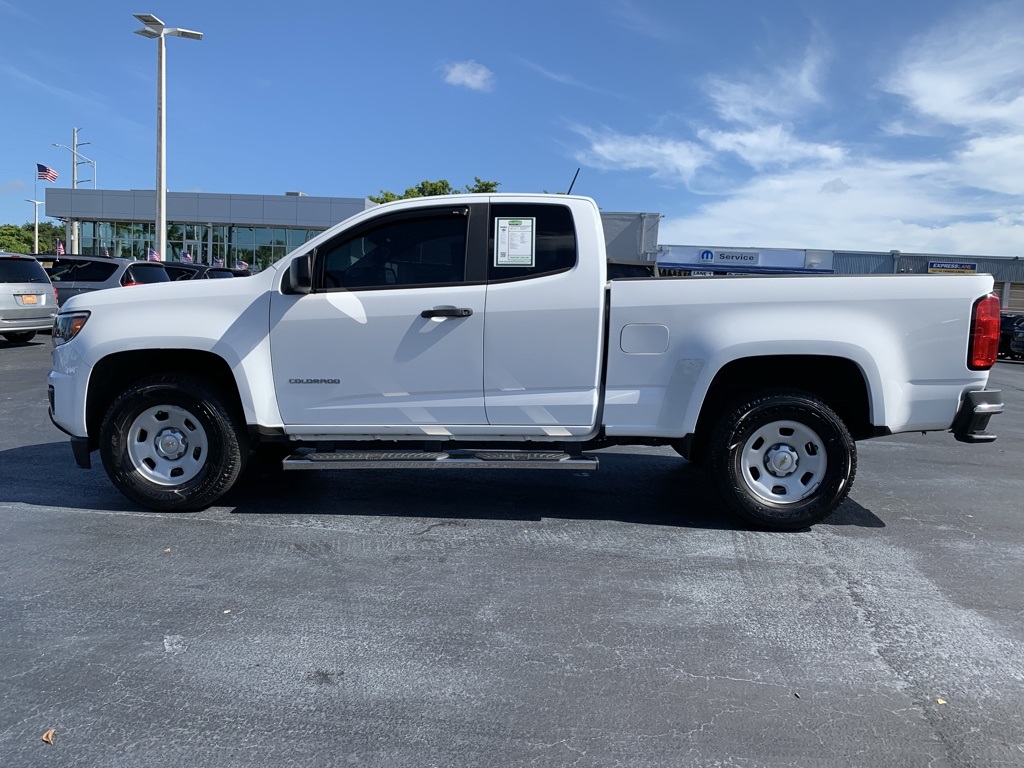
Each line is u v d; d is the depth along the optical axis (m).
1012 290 40.12
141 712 2.69
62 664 3.00
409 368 4.66
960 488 6.07
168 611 3.48
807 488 4.68
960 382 4.45
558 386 4.64
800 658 3.13
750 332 4.44
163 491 4.85
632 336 4.58
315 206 39.41
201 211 39.72
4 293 13.28
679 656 3.13
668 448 7.36
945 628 3.42
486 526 4.77
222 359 4.86
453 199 4.71
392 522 4.83
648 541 4.53
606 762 2.45
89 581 3.81
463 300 4.59
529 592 3.75
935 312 4.41
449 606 3.57
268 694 2.81
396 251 4.71
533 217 4.65
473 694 2.83
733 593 3.77
